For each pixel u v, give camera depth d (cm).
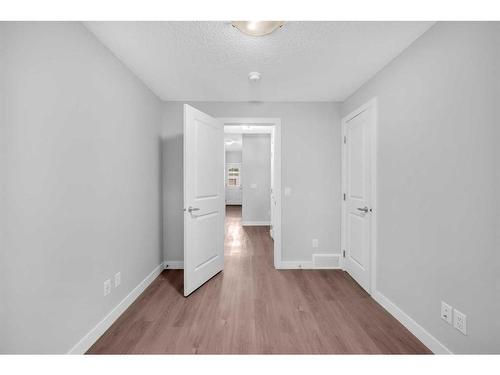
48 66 129
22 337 115
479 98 128
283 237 320
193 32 170
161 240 310
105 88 184
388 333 180
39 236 124
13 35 110
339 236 322
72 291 148
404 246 191
